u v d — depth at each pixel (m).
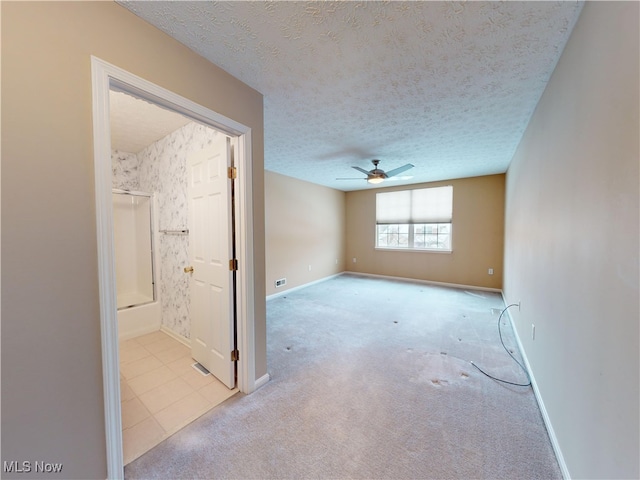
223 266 2.00
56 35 1.02
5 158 0.92
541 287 1.94
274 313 3.86
